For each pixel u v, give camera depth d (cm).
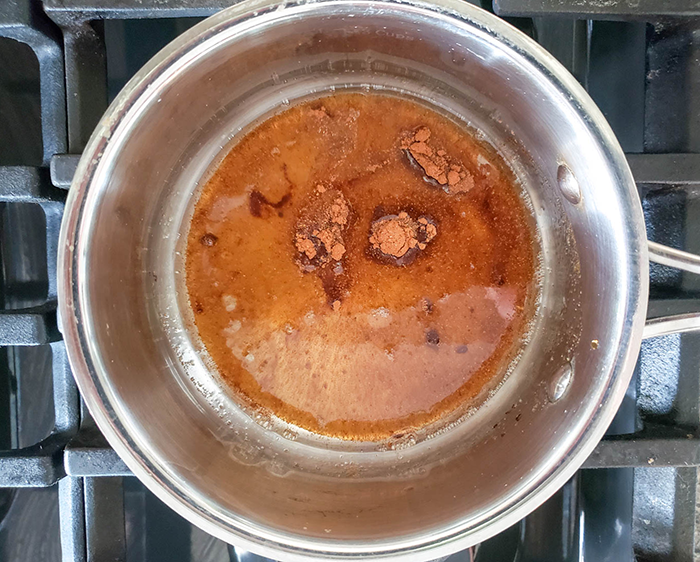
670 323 17
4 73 22
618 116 22
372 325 24
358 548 17
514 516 17
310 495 21
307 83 24
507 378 24
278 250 23
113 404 17
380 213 23
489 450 22
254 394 24
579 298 20
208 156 24
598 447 20
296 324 24
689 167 19
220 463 21
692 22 19
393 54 22
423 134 24
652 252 17
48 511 23
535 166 23
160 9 19
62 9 18
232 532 17
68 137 20
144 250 22
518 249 24
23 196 19
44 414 23
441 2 16
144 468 17
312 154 24
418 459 23
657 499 21
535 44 16
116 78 22
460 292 24
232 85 21
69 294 17
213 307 24
